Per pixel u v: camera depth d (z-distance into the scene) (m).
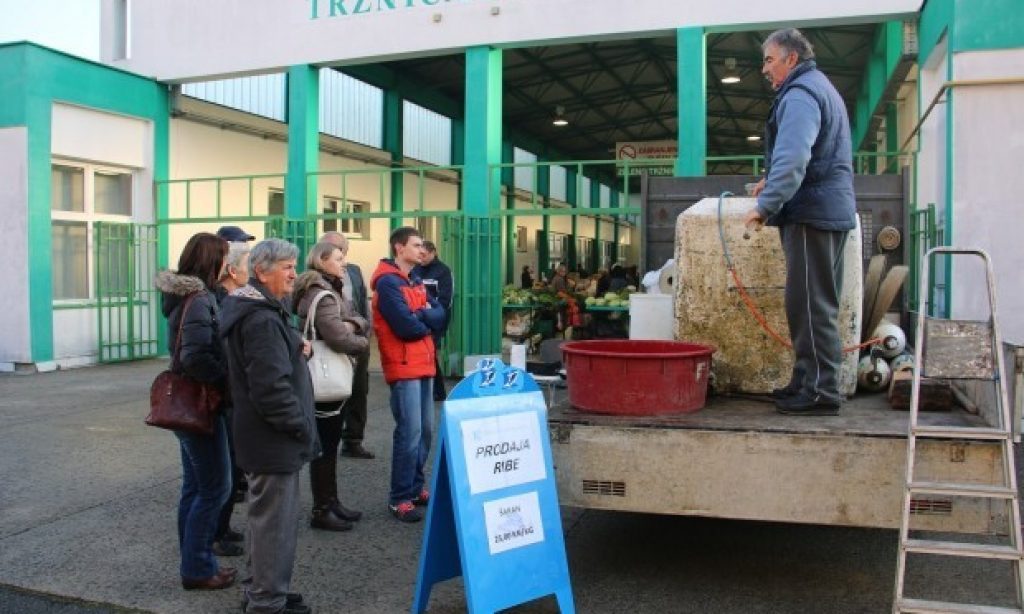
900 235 6.09
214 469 4.22
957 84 7.82
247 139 15.73
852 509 3.70
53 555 4.78
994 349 3.60
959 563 4.73
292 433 3.70
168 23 13.54
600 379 4.16
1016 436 3.47
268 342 3.64
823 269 3.99
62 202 12.86
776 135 4.13
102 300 13.28
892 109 13.03
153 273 13.94
